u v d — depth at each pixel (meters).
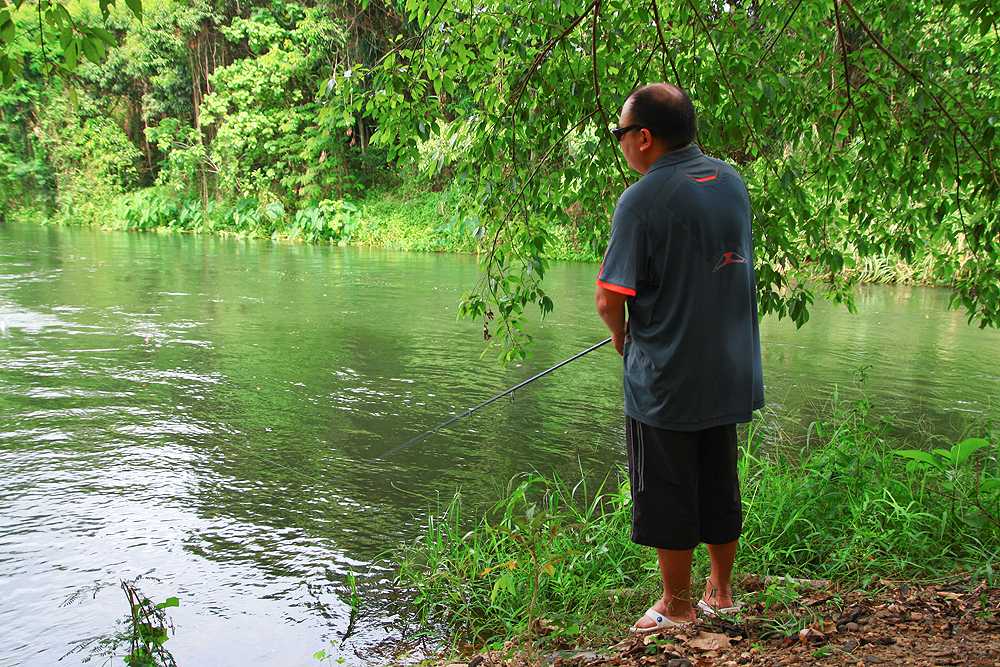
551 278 16.47
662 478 2.56
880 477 4.04
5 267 17.02
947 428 6.19
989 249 4.11
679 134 2.51
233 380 7.55
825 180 4.21
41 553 3.96
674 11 3.91
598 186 4.11
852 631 2.58
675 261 2.42
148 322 10.54
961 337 10.41
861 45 4.18
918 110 3.89
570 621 3.08
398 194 29.47
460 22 3.87
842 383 7.73
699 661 2.38
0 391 6.90
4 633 3.27
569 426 6.27
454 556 3.86
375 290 14.48
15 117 39.16
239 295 13.45
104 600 3.55
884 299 14.12
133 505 4.57
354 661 3.12
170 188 33.81
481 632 3.33
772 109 3.69
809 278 4.28
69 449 5.47
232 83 30.70
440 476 5.13
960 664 2.23
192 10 31.95
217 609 3.50
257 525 4.36
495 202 3.99
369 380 7.66
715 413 2.48
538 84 4.02
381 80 3.81
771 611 2.78
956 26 4.15
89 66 34.50
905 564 3.31
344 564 3.94
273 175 30.66
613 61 4.00
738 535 2.73
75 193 36.34
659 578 3.38
